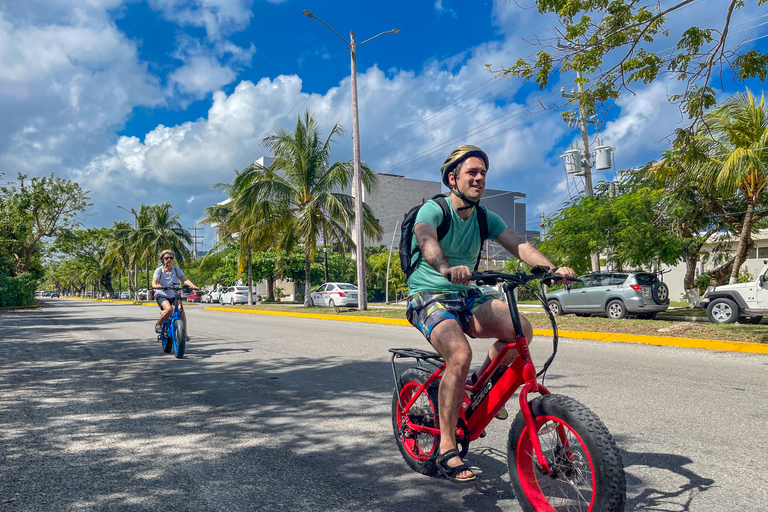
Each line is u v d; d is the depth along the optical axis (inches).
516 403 196.1
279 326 562.6
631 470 127.7
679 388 221.0
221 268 1760.6
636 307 585.6
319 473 129.0
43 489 119.3
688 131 367.9
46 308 1274.6
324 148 938.1
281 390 225.0
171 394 218.8
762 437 153.4
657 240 612.4
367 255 1935.3
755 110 541.6
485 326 106.0
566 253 693.9
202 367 285.9
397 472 129.6
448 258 115.0
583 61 339.6
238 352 343.9
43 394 219.8
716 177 553.6
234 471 130.5
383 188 2522.1
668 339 371.9
